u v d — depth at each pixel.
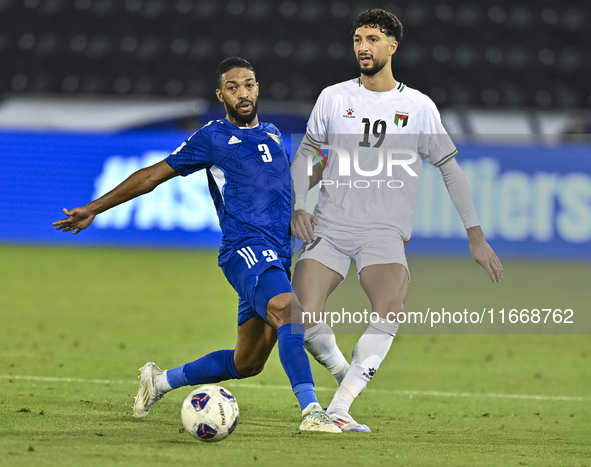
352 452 14.22
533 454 14.88
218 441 14.74
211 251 59.38
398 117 18.67
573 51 77.00
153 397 17.39
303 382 16.16
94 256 55.72
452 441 15.96
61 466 12.38
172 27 79.44
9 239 60.06
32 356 25.77
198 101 70.38
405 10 79.81
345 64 76.75
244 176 16.97
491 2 80.44
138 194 17.08
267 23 79.94
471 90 73.75
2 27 79.50
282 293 15.99
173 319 34.81
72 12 80.25
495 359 28.70
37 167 59.38
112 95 74.69
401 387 23.38
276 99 74.25
